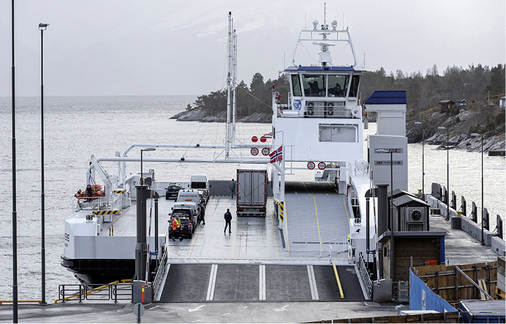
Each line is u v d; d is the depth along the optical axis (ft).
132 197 440.04
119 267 291.17
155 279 253.65
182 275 272.72
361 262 268.21
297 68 386.73
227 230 351.05
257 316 221.05
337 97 391.86
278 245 316.19
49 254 445.37
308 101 392.88
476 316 164.96
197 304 240.32
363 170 341.62
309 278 268.62
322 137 369.50
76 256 290.35
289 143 367.66
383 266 264.11
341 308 233.96
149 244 262.26
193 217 347.15
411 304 216.74
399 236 249.14
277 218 375.25
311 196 362.53
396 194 293.43
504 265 213.87
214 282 264.52
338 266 282.56
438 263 250.98
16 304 207.21
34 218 577.84
